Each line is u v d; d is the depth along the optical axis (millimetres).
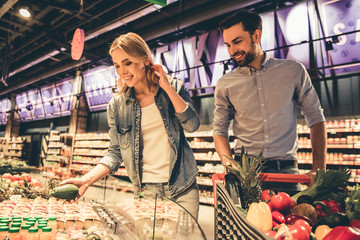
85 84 10641
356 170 4570
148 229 973
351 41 4891
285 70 1639
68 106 11797
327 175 1058
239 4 5883
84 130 11422
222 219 937
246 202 1053
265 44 5801
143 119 1441
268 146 1609
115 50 1252
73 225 1224
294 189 1160
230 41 1582
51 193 1139
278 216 921
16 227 1089
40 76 11719
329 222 856
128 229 1063
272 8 6223
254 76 1692
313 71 5336
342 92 5332
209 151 6750
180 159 1398
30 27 9359
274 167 1585
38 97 13719
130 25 8078
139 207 1050
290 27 5508
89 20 7734
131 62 1268
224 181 1099
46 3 7070
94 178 1356
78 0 7621
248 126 1710
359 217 831
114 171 1454
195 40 7086
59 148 11219
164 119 1391
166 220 956
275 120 1623
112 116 1547
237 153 1734
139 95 1466
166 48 7699
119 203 1178
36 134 14750
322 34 5164
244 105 1708
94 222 1239
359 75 5164
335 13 5012
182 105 1312
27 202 1532
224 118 1845
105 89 9859
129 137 1435
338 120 5094
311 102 1639
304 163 5148
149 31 7465
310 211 926
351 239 694
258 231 614
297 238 745
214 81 6730
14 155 14984
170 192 1348
